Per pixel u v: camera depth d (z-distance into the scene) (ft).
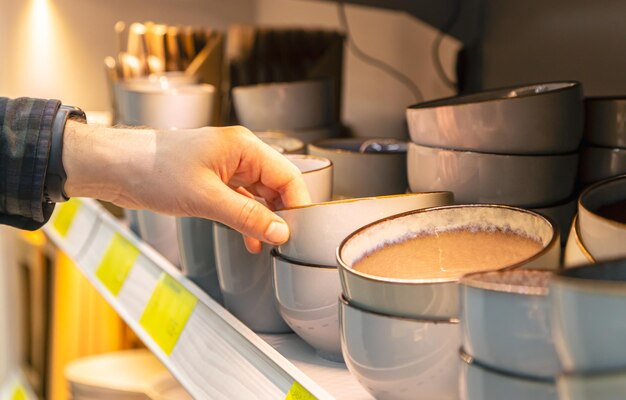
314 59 5.87
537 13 4.57
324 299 2.57
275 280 2.73
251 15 7.47
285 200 3.04
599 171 3.04
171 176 2.96
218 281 3.43
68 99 7.07
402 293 1.99
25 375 6.62
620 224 1.88
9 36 6.78
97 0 6.98
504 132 2.77
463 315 1.76
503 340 1.67
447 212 2.40
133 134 3.12
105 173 3.11
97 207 4.80
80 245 4.77
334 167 3.58
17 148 3.18
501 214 2.33
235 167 3.02
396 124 6.15
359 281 2.08
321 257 2.59
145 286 3.81
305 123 4.68
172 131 3.07
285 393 2.45
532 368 1.66
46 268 6.19
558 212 2.85
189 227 3.38
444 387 2.03
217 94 5.85
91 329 5.77
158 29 5.93
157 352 3.39
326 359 2.77
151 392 4.74
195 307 3.29
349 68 6.72
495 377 1.69
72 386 5.07
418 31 5.86
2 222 3.42
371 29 6.40
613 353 1.34
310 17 6.95
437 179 2.95
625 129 2.95
